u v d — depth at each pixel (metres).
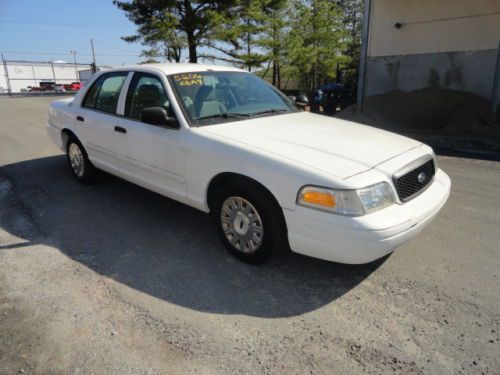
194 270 3.19
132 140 4.04
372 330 2.49
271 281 3.04
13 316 2.61
